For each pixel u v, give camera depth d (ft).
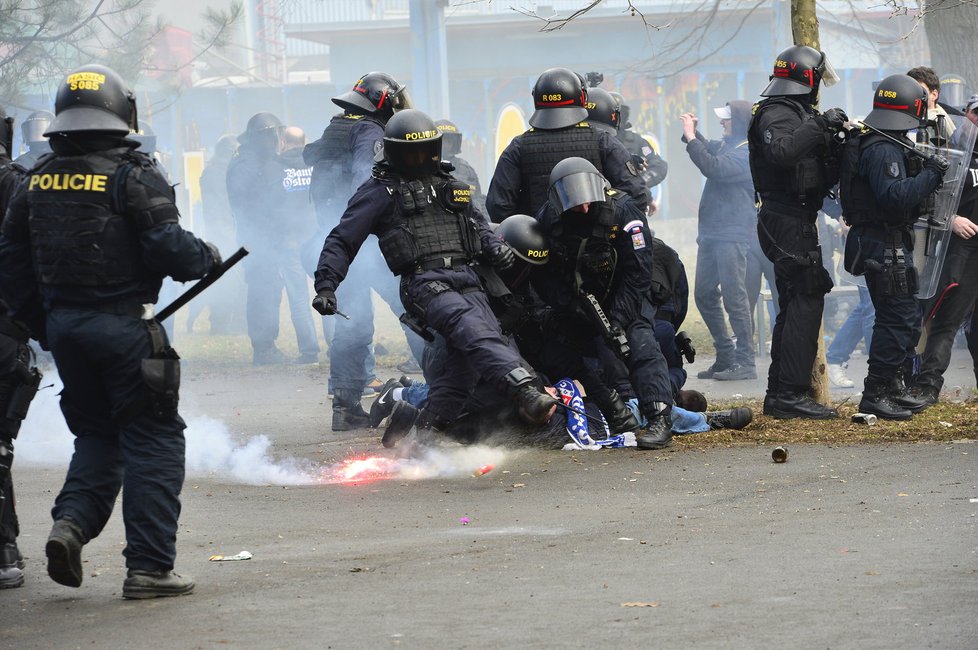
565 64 168.76
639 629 22.24
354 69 175.83
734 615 22.94
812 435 45.98
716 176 65.00
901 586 24.59
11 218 27.61
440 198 40.96
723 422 48.14
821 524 31.40
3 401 28.86
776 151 47.60
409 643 21.88
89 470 27.43
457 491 38.68
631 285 44.16
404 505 36.65
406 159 40.68
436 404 42.65
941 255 48.32
